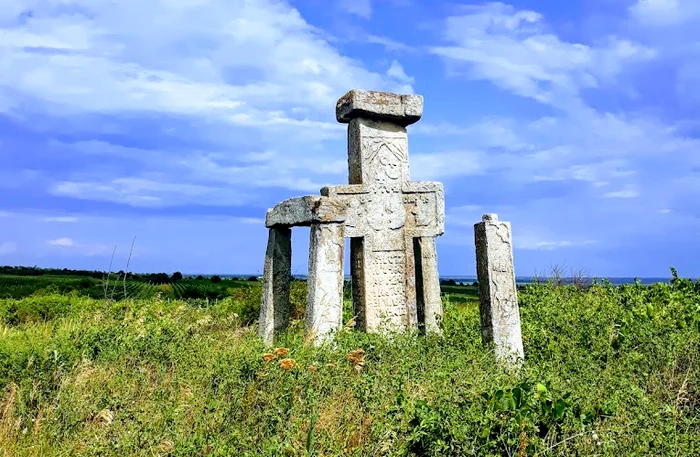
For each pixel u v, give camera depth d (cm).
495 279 820
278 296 1073
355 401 523
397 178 1084
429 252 1099
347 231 1027
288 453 450
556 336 850
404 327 1048
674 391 626
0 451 514
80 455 477
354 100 1043
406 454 459
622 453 451
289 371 593
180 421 513
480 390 510
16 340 887
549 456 450
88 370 693
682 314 964
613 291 1237
